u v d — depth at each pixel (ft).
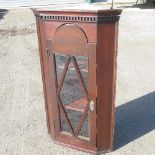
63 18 4.59
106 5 23.22
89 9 4.45
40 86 8.61
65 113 5.32
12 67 10.34
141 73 9.36
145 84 8.46
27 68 10.19
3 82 8.99
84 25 4.50
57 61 4.99
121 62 10.48
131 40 13.41
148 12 19.90
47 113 5.74
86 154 5.38
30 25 17.37
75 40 4.65
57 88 5.19
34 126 6.40
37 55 11.70
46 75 5.31
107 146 5.38
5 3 22.72
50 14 4.67
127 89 8.13
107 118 5.14
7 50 12.50
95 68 4.70
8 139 5.96
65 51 4.80
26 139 5.93
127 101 7.43
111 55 4.72
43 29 4.92
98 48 4.58
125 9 21.31
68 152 5.46
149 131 6.08
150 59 10.71
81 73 4.86
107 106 5.04
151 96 7.67
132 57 11.00
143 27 15.87
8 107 7.32
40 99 7.73
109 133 5.28
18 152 5.55
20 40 14.11
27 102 7.57
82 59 4.74
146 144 5.65
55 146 5.66
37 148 5.63
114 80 4.89
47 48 4.98
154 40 13.26
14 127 6.39
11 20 18.99
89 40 4.56
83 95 5.00
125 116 6.70
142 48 12.10
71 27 4.59
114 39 4.63
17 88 8.49
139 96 7.69
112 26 4.54
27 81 9.00
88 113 5.11
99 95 4.90
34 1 22.81
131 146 5.60
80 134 5.40
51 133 5.82
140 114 6.77
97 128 5.14
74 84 5.01
